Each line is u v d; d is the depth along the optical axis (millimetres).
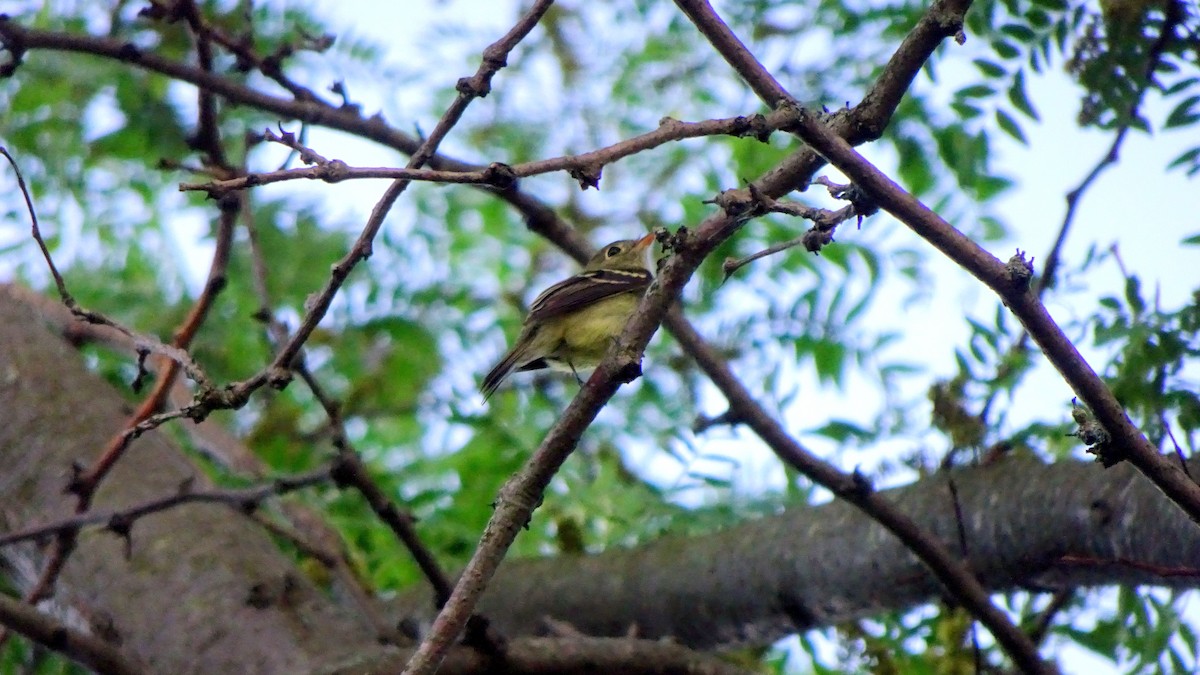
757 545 11398
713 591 11375
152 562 10297
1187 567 9219
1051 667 10172
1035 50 11141
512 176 6457
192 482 10523
